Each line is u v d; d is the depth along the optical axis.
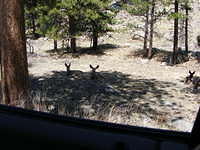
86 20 39.88
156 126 11.55
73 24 39.75
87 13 37.09
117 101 18.64
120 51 43.31
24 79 8.23
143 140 1.48
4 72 8.14
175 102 19.97
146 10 39.59
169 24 58.12
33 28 52.59
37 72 28.25
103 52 42.66
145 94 21.62
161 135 1.51
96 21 40.00
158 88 24.28
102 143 1.55
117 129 1.59
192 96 22.30
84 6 37.88
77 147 1.56
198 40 48.00
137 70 32.75
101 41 49.94
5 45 8.03
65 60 37.41
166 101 19.97
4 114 1.77
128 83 25.38
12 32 8.02
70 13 36.78
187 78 27.30
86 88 21.84
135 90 22.75
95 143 1.55
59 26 39.94
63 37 40.00
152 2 38.91
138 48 45.34
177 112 17.33
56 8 36.84
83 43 48.81
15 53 8.09
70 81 24.14
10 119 1.73
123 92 21.62
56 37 39.59
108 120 7.11
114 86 23.61
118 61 37.78
